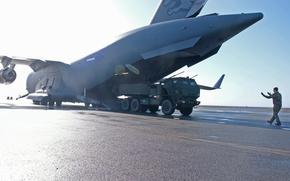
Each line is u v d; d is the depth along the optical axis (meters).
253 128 12.30
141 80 25.83
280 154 6.01
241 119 19.38
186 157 5.49
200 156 5.61
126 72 25.09
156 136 8.35
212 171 4.46
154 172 4.34
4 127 9.56
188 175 4.20
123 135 8.34
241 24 21.05
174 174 4.24
